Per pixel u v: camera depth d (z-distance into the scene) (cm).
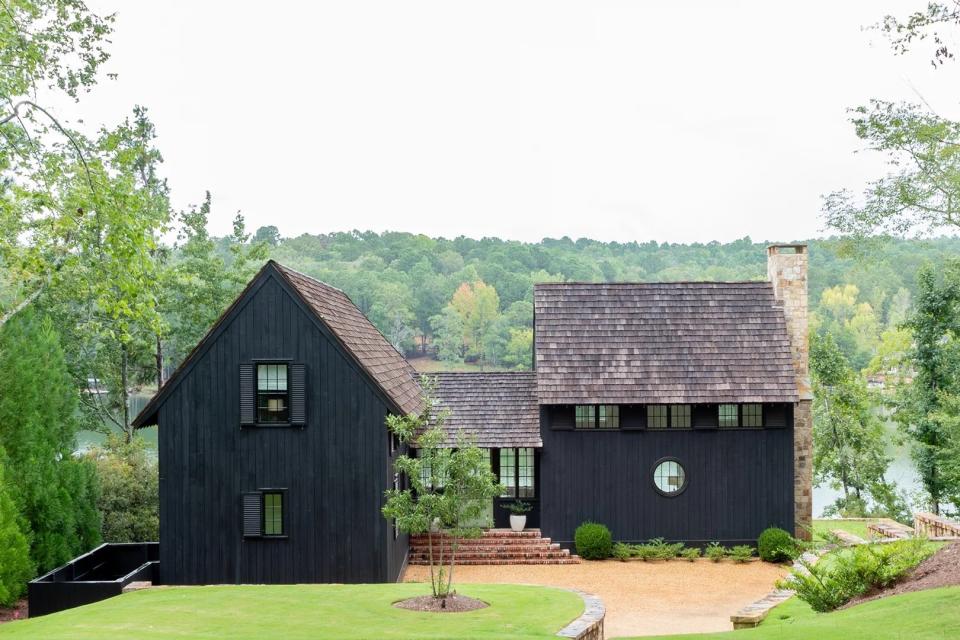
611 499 2698
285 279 2144
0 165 1966
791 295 2888
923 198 2298
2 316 2267
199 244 3747
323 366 2142
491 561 2588
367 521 2120
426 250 11181
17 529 2111
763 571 2472
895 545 1529
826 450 3934
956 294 3309
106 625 1416
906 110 2206
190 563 2128
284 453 2138
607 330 2823
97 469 2731
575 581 2342
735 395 2662
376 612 1548
